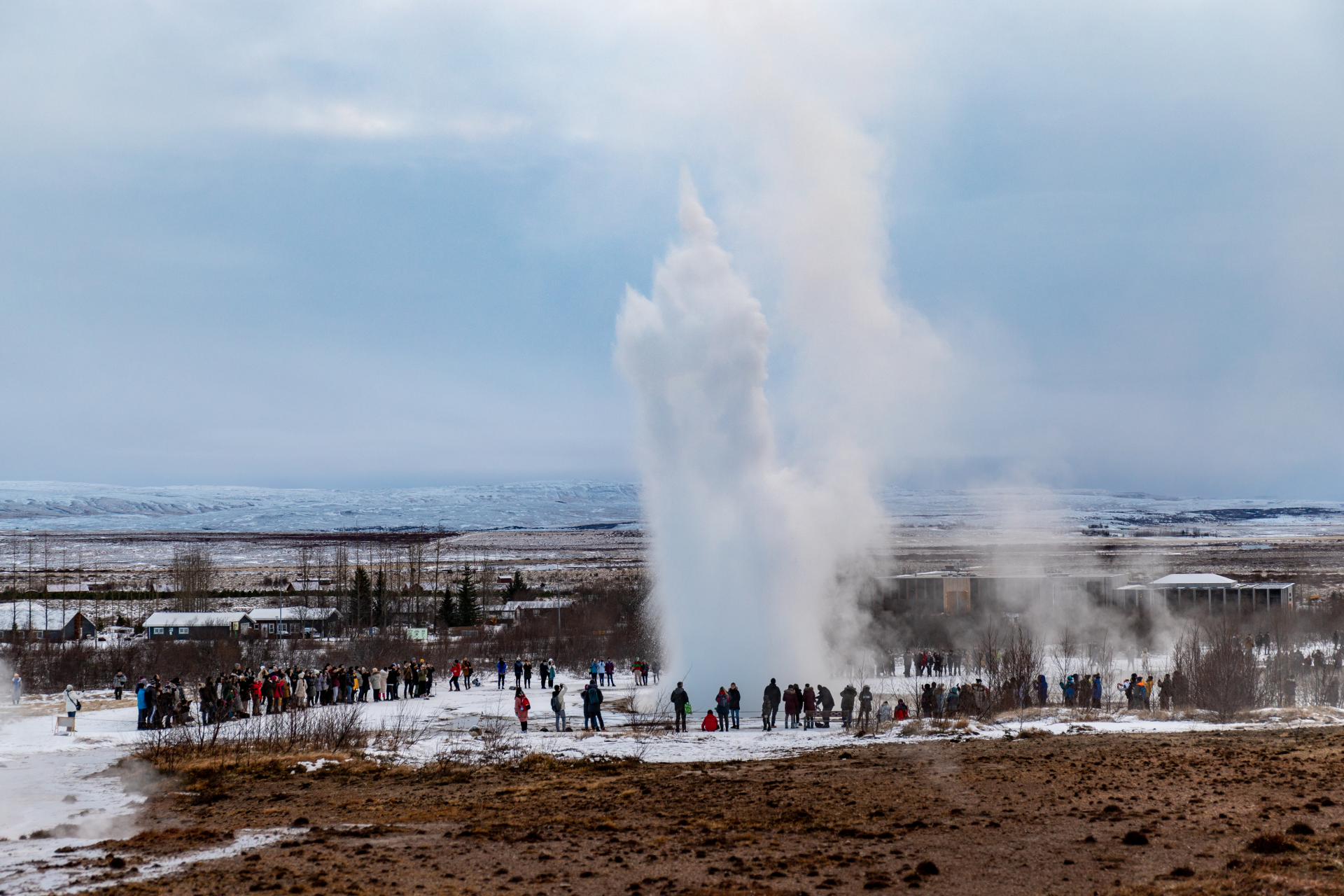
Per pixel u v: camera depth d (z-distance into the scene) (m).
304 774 30.41
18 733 40.50
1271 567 193.12
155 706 42.06
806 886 16.50
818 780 27.28
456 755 34.06
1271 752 28.94
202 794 27.39
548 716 46.22
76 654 75.44
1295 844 17.34
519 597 150.75
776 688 40.84
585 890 16.47
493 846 20.05
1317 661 58.94
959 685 51.78
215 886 16.94
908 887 16.16
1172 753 29.66
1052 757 29.83
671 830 21.25
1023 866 17.25
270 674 47.94
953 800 23.61
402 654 85.12
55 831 22.39
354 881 17.16
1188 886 15.23
